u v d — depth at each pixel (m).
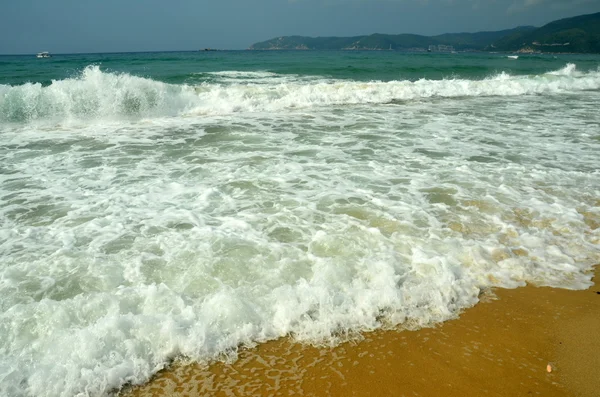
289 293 3.48
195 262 3.96
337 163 7.31
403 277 3.84
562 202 5.75
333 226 4.80
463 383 2.82
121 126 10.37
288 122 10.92
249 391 2.71
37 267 3.84
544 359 3.07
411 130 10.09
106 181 6.28
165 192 5.85
